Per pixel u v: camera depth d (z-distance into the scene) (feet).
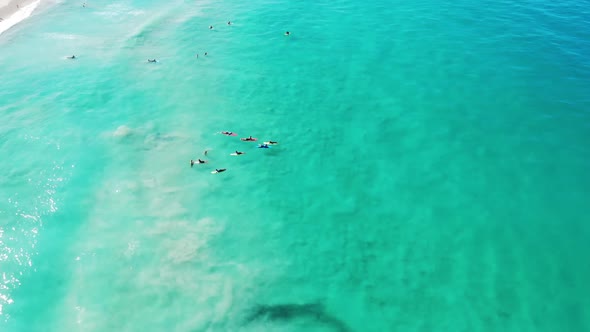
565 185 88.33
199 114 109.19
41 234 76.48
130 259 72.90
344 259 75.05
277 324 64.28
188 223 80.23
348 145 100.22
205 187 88.28
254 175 92.07
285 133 104.01
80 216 80.48
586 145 98.17
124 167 91.71
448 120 107.14
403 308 67.10
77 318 63.77
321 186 89.71
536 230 79.51
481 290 69.62
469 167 93.25
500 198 86.02
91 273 70.44
